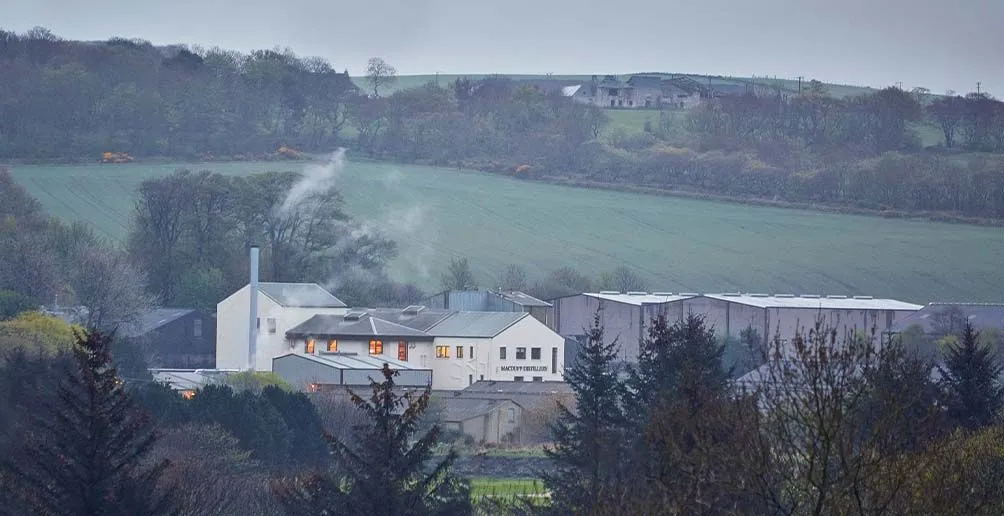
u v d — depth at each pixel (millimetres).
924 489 118500
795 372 122625
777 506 116812
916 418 130125
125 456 171375
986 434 169625
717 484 122250
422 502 162750
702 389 149125
